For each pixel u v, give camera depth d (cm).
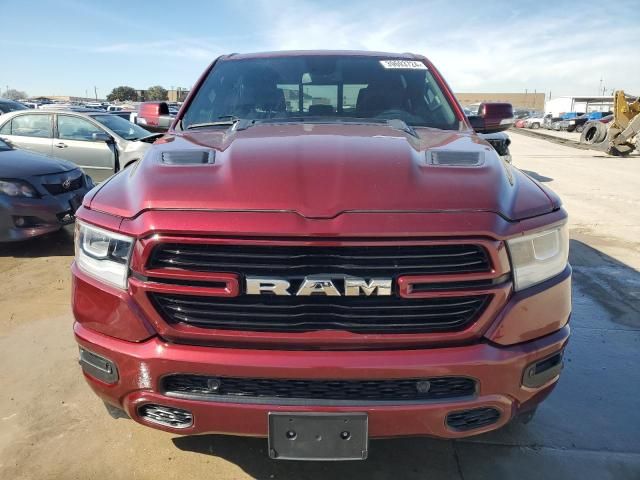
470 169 204
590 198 932
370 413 179
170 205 182
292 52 355
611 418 276
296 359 176
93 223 196
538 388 197
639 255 574
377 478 231
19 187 539
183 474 232
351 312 177
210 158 214
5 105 1859
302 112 308
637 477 233
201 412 184
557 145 2292
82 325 202
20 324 380
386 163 200
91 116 888
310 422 180
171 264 180
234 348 180
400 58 352
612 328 386
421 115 308
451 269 178
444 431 186
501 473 235
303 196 180
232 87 327
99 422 268
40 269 510
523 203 197
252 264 175
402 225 174
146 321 185
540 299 191
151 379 185
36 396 289
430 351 179
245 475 232
